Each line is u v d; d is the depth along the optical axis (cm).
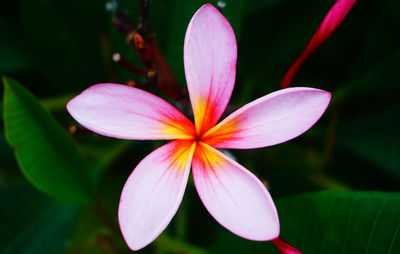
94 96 23
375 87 34
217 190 24
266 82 35
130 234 23
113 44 30
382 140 33
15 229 30
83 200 29
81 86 34
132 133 23
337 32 34
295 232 26
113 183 34
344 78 34
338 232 26
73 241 32
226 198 23
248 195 23
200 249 31
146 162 24
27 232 30
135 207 23
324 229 26
